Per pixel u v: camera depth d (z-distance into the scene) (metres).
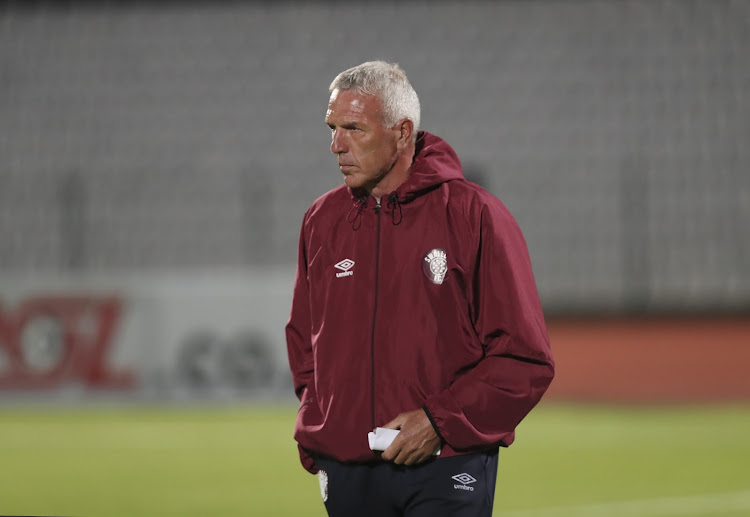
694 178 63.44
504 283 8.34
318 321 8.94
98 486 23.48
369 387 8.49
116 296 37.28
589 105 65.62
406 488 8.55
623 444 28.20
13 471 25.45
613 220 63.19
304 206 64.12
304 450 9.30
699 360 48.03
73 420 33.81
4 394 37.25
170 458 26.97
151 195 63.94
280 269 62.66
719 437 29.23
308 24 67.81
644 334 55.28
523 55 66.56
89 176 64.56
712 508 20.48
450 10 67.38
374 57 67.31
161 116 66.38
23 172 64.69
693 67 65.31
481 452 8.63
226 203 63.78
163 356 37.31
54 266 62.00
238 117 66.31
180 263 62.69
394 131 8.46
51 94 66.44
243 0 67.94
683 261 61.97
